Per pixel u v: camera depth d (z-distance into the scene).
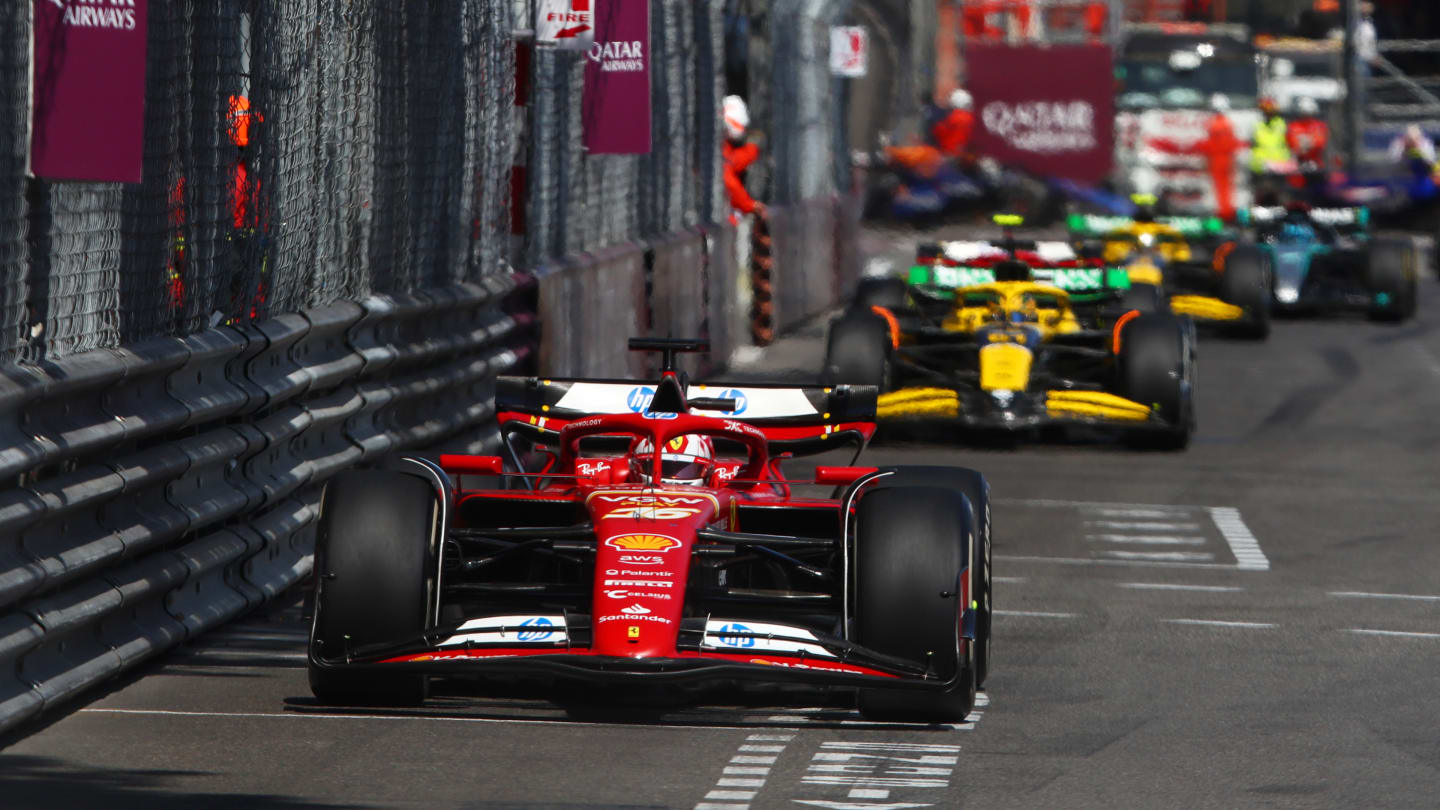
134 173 24.00
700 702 26.27
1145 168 133.12
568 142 51.66
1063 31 133.25
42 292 25.27
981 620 25.84
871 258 124.75
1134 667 29.16
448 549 26.14
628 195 58.97
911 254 128.38
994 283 57.31
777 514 27.62
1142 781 22.69
